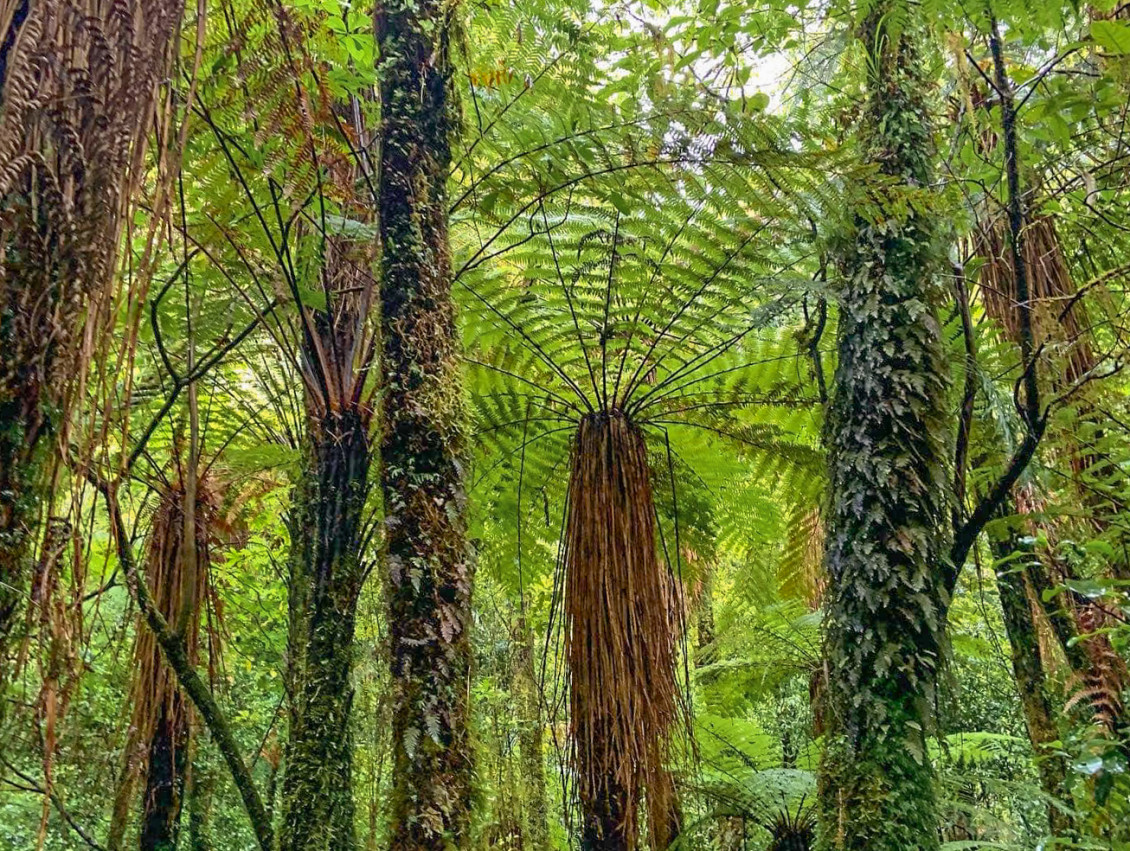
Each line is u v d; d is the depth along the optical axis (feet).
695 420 10.50
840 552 6.59
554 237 9.29
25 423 3.33
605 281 9.24
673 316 9.18
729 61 9.84
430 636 4.99
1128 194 8.19
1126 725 6.57
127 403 3.92
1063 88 7.48
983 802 14.85
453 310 5.82
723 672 15.66
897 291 6.72
